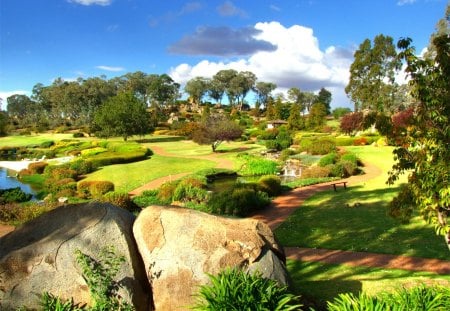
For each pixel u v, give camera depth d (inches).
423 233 551.2
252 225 276.7
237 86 5516.7
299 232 621.6
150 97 4975.4
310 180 1097.4
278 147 2014.0
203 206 804.6
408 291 225.8
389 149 1653.5
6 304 246.8
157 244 266.8
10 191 1050.1
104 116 2442.2
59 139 3026.6
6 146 2652.6
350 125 2207.2
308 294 301.0
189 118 4424.2
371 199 789.2
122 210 290.5
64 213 276.1
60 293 249.4
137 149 1861.5
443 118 246.5
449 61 245.1
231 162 1630.2
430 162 253.8
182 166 1530.5
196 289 248.2
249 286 209.9
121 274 253.8
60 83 4562.0
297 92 5147.6
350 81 2571.4
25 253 256.4
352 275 418.3
